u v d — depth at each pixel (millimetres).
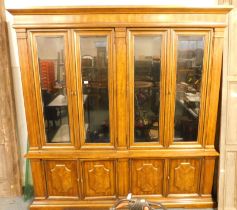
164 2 2641
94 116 2436
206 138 2447
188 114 2434
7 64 2652
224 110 2426
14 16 2189
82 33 2234
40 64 2326
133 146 2469
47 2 2654
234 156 2490
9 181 2895
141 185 2568
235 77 2383
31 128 2420
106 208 2562
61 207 2566
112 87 2332
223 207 2541
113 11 2168
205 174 2545
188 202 2582
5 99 2719
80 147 2469
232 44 2348
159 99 2381
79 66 2303
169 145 2465
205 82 2330
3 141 2809
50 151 2463
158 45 2283
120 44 2234
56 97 2406
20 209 2676
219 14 2193
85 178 2547
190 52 2305
